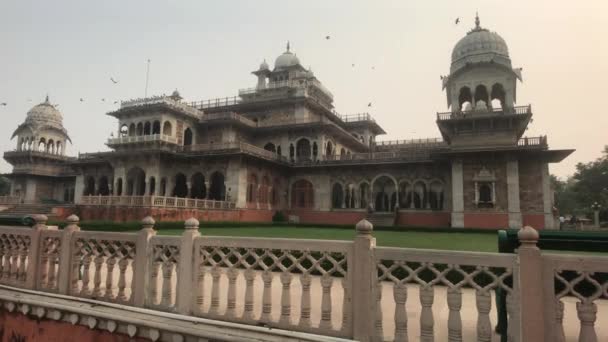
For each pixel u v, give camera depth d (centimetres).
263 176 3703
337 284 754
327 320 426
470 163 3005
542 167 2873
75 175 4941
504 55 2995
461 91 3131
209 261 495
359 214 3647
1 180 6388
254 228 2792
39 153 4897
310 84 4512
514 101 2998
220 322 460
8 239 668
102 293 561
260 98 4472
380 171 3641
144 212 2531
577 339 454
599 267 335
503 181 2892
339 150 4391
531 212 2850
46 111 5172
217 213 3066
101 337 509
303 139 4009
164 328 461
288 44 5088
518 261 363
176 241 515
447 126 3078
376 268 416
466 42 3108
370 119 4809
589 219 5072
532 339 345
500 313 414
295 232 2234
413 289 716
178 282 504
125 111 3662
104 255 568
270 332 432
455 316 378
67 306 530
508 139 2889
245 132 4156
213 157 3475
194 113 3938
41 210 3238
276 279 808
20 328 576
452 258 386
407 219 3441
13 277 646
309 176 3962
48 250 617
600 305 626
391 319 514
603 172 4725
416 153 3606
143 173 3794
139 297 524
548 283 353
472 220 2922
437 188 3434
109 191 4166
